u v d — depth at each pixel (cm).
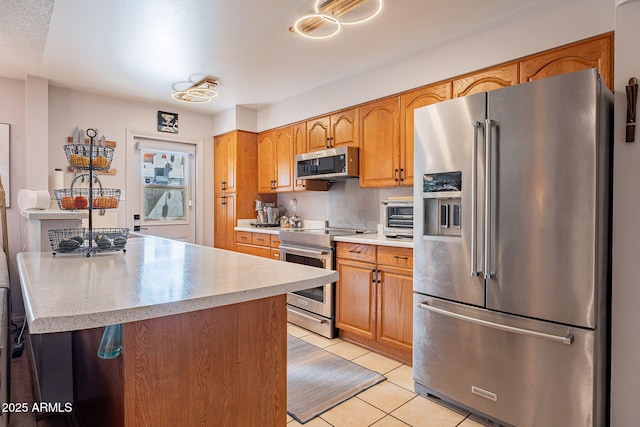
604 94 168
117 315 84
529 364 176
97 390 132
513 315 182
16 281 351
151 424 101
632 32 162
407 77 300
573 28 211
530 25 228
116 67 328
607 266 173
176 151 469
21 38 270
